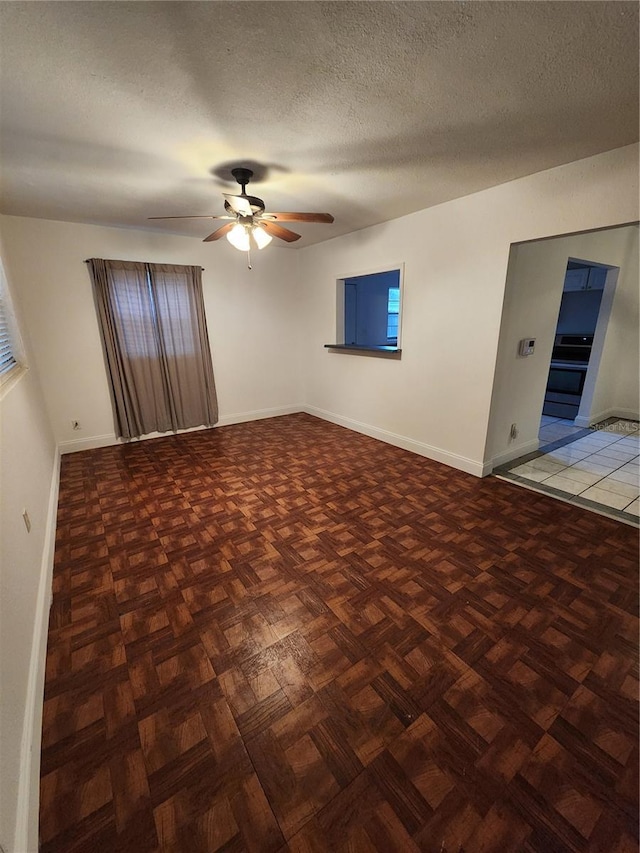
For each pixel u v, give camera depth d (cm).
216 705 135
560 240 321
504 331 293
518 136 192
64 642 162
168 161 221
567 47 131
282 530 244
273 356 519
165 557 218
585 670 146
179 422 454
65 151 206
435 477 321
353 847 98
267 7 113
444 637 162
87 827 103
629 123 179
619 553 216
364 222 364
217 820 104
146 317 410
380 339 715
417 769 115
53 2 108
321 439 432
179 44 128
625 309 439
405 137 195
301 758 118
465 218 290
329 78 147
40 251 351
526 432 362
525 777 112
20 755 108
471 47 131
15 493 163
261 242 267
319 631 166
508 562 209
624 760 116
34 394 295
